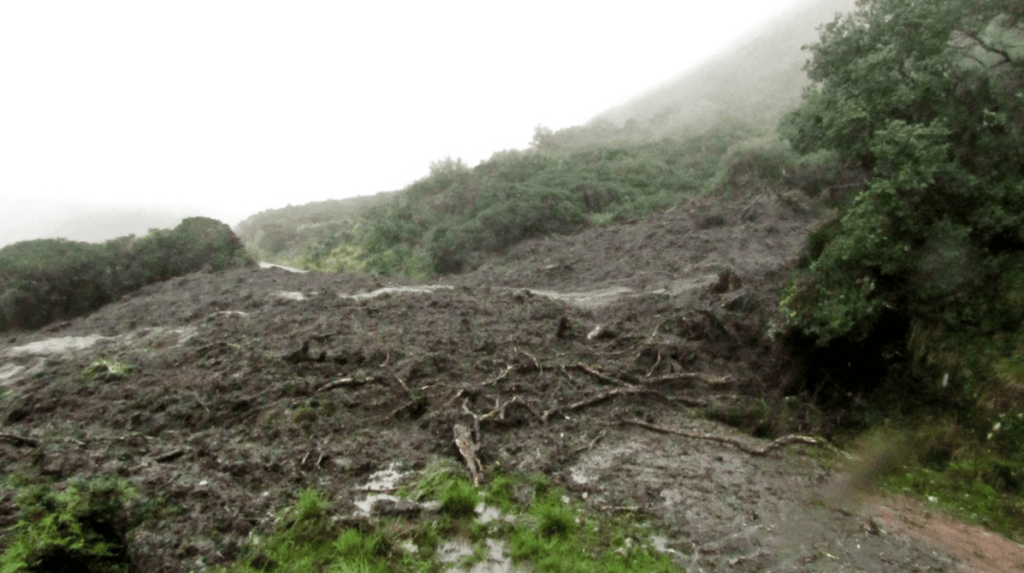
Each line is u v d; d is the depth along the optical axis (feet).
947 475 19.07
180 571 14.08
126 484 15.98
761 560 14.71
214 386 24.86
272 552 14.90
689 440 22.43
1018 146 21.57
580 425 23.34
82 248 63.98
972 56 23.58
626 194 90.68
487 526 16.33
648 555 14.89
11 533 13.78
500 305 38.70
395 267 85.35
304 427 21.94
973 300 21.93
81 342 37.01
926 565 14.52
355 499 17.52
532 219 79.00
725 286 34.88
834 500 17.89
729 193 79.10
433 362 27.55
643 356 29.22
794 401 24.80
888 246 22.24
